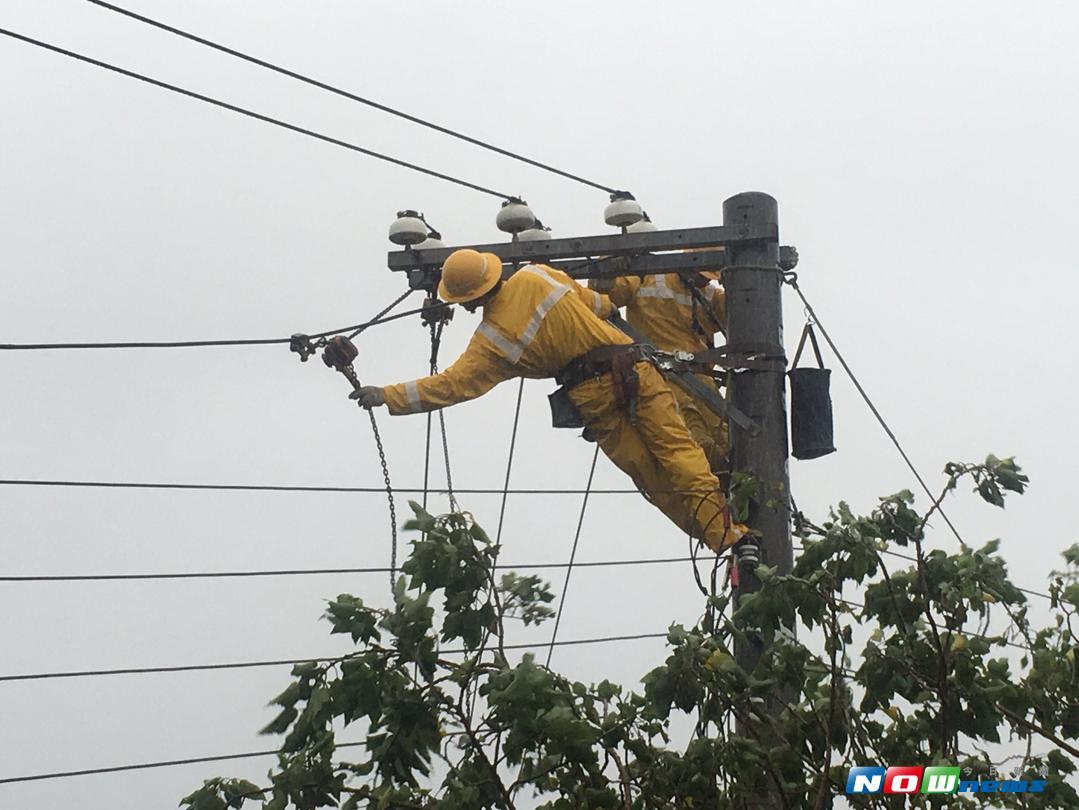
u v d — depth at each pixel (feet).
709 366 37.83
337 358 36.86
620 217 39.40
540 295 38.88
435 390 38.24
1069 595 29.19
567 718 26.58
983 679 29.94
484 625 27.53
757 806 30.12
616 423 39.78
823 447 37.86
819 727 29.78
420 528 27.48
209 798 27.86
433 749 27.66
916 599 30.40
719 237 37.86
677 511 40.04
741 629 30.04
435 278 39.78
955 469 30.83
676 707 28.37
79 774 31.12
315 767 27.63
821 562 29.27
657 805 28.94
